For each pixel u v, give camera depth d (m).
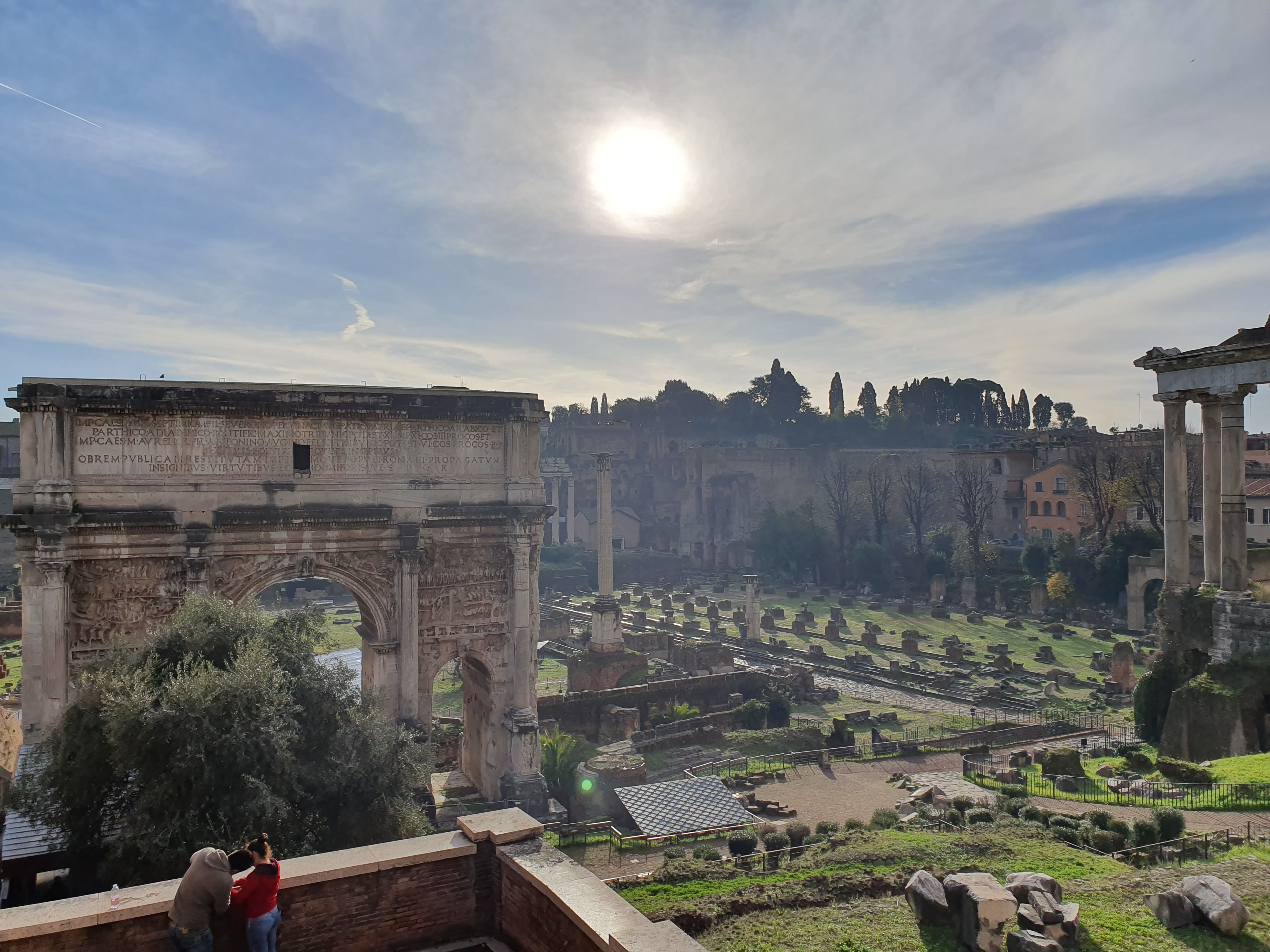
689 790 34.12
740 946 16.66
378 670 34.06
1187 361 42.84
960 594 106.38
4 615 73.06
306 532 32.72
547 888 13.38
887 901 18.61
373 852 14.48
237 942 12.59
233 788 20.11
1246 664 38.22
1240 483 40.75
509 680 36.59
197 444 31.45
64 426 29.31
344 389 33.47
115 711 20.19
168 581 30.70
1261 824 26.33
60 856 21.22
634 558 141.88
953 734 50.97
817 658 76.31
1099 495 100.19
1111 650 76.62
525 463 36.78
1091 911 16.92
